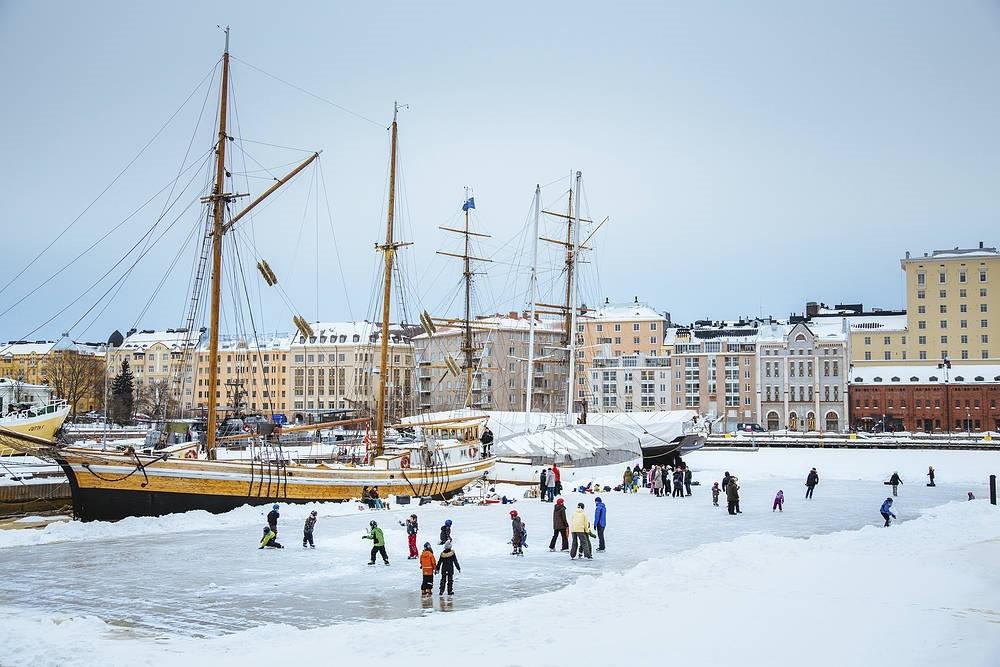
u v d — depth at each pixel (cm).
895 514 5181
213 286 5675
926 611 2614
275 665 2109
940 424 18038
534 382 16262
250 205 5884
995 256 19400
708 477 9019
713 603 2731
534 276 9369
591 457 8000
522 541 3916
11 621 2625
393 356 16788
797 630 2391
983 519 4972
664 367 19288
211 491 5094
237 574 3412
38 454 4750
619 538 4403
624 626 2447
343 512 5428
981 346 19362
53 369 15988
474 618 2591
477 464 7100
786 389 18550
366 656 2180
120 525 4631
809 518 5291
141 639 2416
